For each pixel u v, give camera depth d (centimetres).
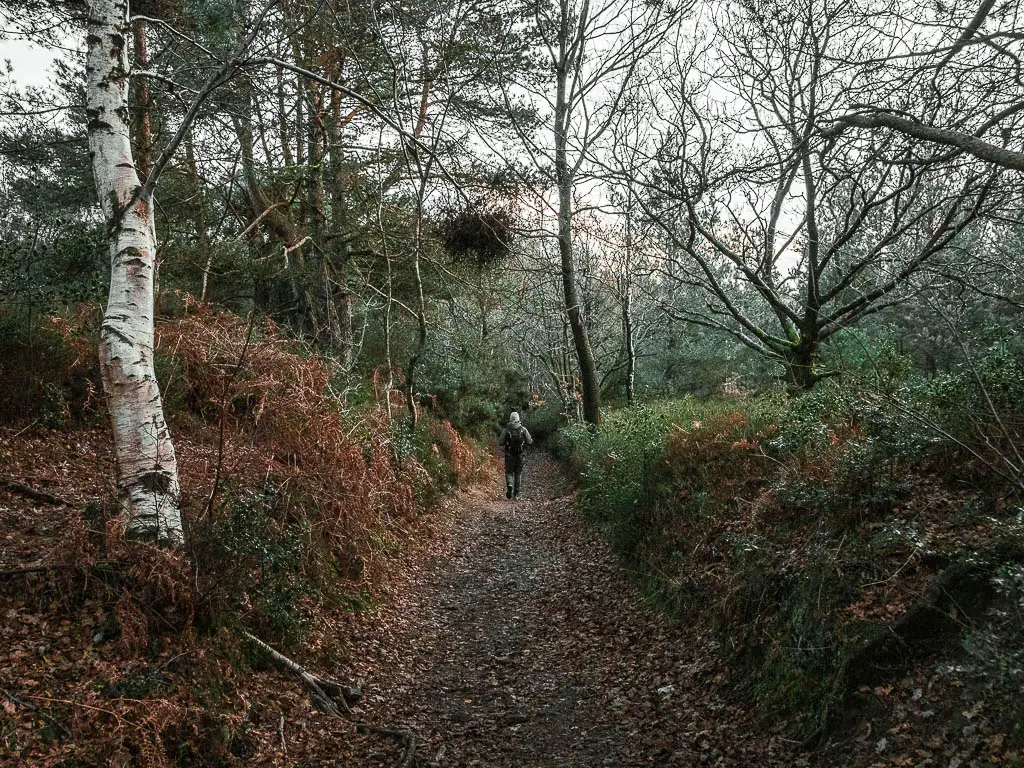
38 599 448
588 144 605
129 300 502
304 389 864
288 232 1365
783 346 1028
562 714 548
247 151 1155
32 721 355
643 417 1097
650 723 512
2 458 693
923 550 437
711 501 733
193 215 1332
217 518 555
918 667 391
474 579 972
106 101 517
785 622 504
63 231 996
